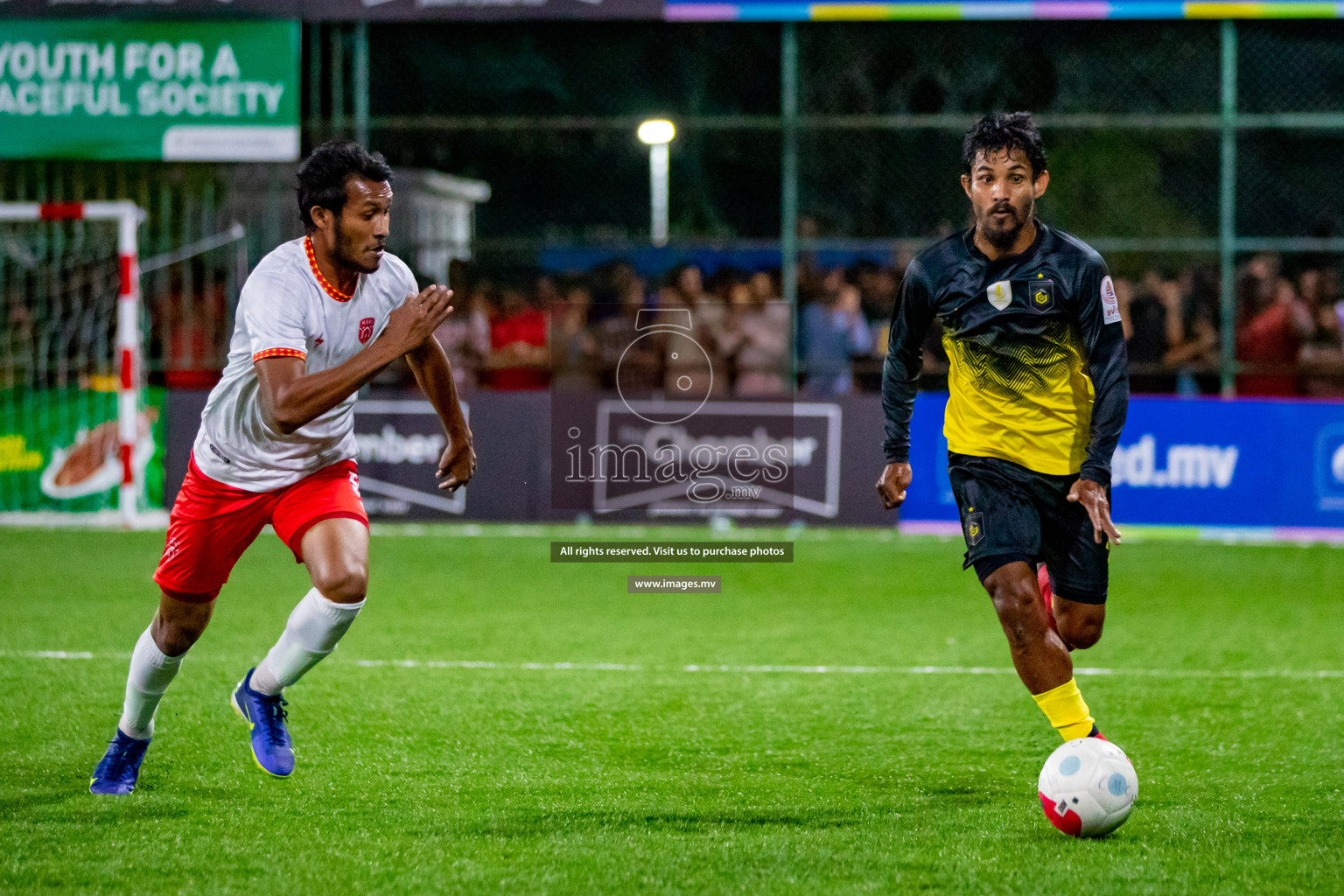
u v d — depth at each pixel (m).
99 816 10.44
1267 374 30.67
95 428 30.61
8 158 29.94
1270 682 16.03
